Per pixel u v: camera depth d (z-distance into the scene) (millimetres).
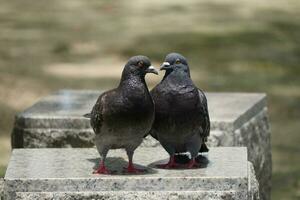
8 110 20453
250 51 27547
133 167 9188
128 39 28953
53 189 8883
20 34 29953
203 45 28234
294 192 15531
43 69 24766
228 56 26828
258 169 13000
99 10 34750
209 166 9422
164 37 29312
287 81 23938
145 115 8789
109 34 29844
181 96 9195
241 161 9672
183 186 8852
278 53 27359
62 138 11773
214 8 34906
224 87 23047
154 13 33875
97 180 8867
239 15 33500
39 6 35750
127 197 8820
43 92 22250
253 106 12828
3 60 25938
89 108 12414
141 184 8852
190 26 31234
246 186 8844
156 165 9516
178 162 9695
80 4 36188
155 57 26344
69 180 8875
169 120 9227
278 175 16531
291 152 17984
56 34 30016
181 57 9273
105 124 8812
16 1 36875
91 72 24547
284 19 32844
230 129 11648
